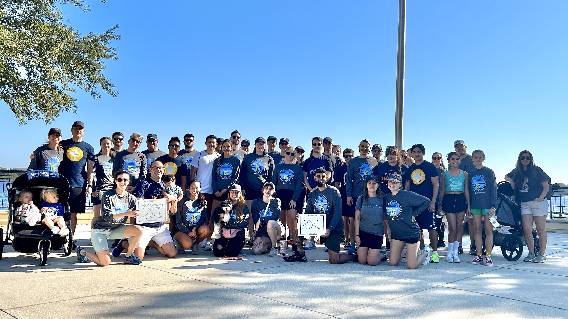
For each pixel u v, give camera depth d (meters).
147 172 8.47
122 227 6.44
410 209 6.45
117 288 4.99
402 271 6.19
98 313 4.04
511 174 7.56
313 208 7.09
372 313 4.09
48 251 6.33
